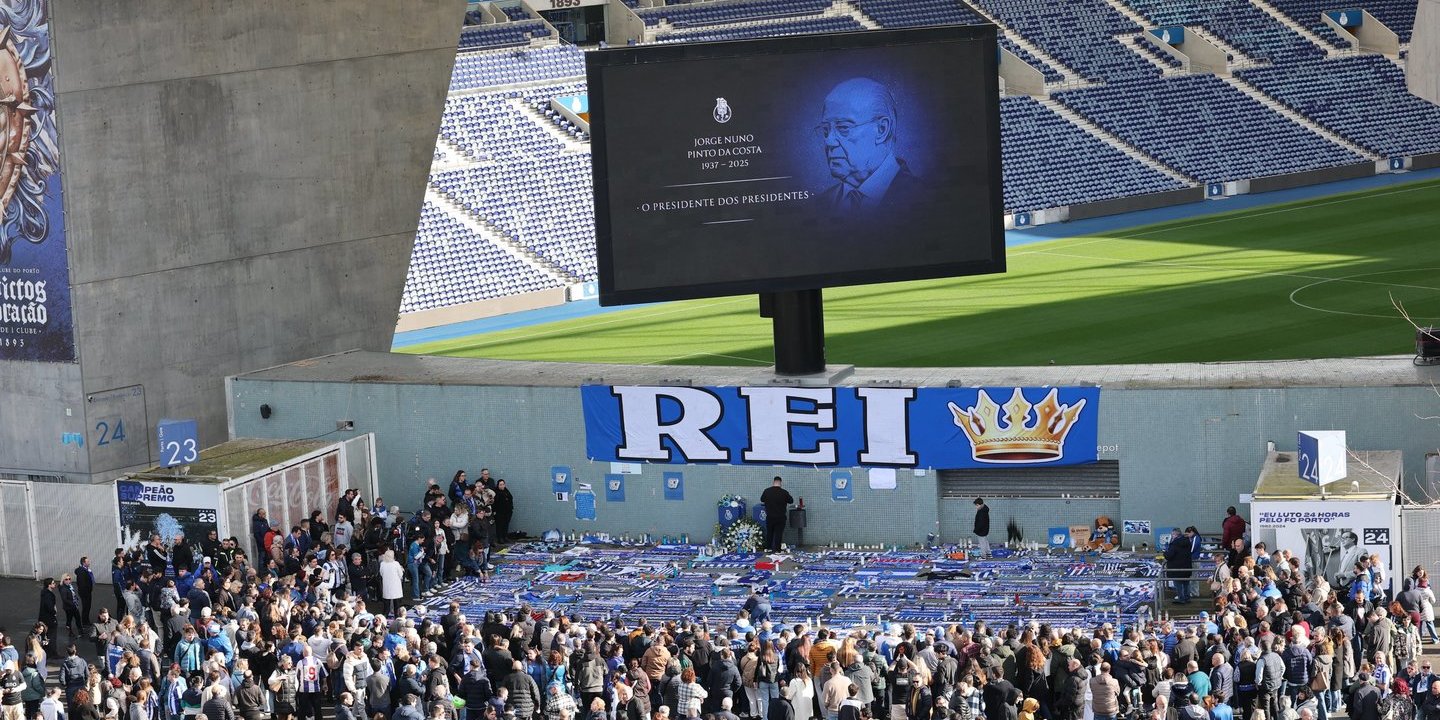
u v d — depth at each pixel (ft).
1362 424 98.73
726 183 105.60
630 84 104.22
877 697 77.00
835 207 106.11
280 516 105.29
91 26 115.03
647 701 73.41
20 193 117.29
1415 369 102.01
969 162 106.42
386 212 134.51
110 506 107.34
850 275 106.93
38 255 117.50
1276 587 83.10
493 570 105.81
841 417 105.29
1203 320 158.40
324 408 117.08
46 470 120.78
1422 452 98.12
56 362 118.42
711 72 104.37
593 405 110.32
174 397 122.83
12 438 121.70
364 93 131.54
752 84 104.63
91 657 94.99
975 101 105.91
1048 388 102.37
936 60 105.29
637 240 105.81
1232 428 100.63
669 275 106.42
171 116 120.26
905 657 75.72
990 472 105.60
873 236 106.63
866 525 106.73
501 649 80.18
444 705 70.54
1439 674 75.56
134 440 120.78
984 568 100.32
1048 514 104.99
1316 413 99.25
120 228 118.42
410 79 134.31
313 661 81.46
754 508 108.27
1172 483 102.01
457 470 114.62
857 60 104.83
